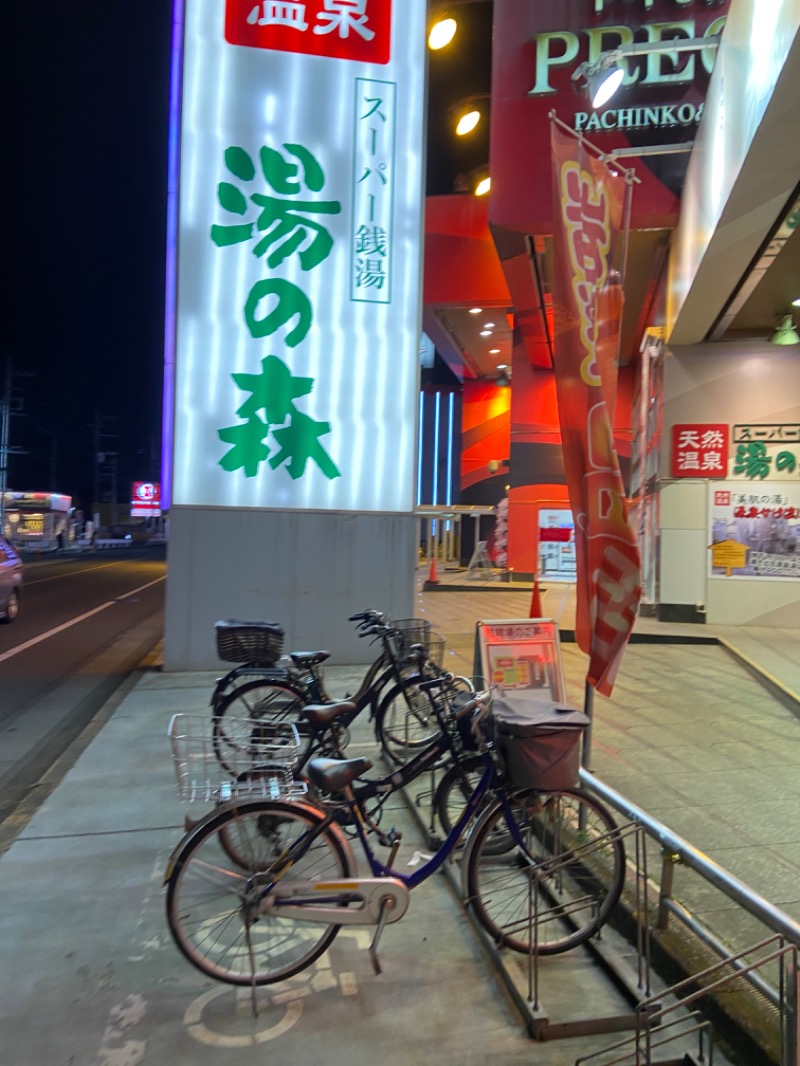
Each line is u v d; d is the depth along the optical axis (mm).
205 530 8133
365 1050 2488
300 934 3111
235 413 8188
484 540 23234
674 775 4824
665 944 2891
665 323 10656
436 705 3559
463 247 14344
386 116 8547
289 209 8312
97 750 5539
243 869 2938
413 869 3693
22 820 4383
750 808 4277
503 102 9430
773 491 10570
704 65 9031
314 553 8336
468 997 2779
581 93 9250
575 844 3570
